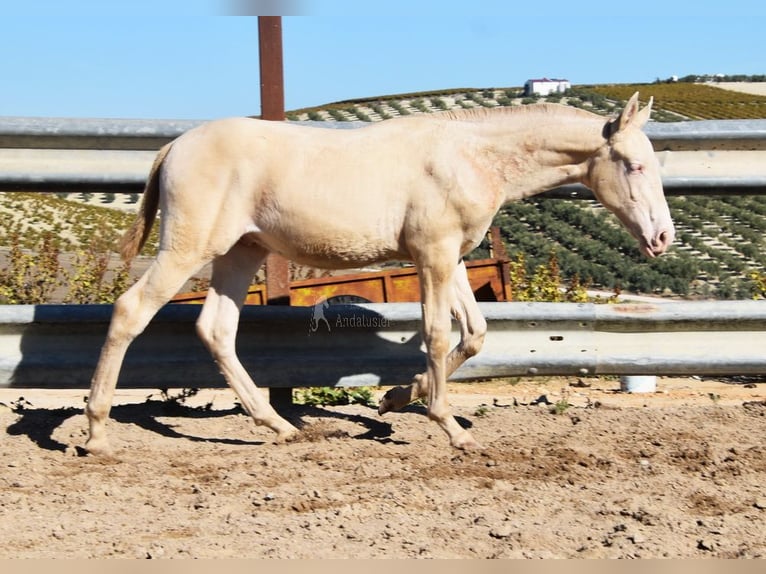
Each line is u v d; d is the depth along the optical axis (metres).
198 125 7.43
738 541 4.92
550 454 6.51
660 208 6.68
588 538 4.93
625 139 6.65
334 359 7.55
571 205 44.19
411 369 7.60
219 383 7.50
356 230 6.53
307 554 4.66
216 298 7.01
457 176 6.49
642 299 30.62
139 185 7.48
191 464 6.37
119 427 7.29
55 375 7.33
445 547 4.79
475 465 6.28
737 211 46.88
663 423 7.38
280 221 6.54
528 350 7.64
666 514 5.28
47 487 5.87
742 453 6.54
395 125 6.70
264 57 7.53
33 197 39.06
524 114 6.71
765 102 73.62
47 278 13.61
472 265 11.27
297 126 6.76
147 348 7.44
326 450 6.64
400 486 5.81
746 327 7.70
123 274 13.62
